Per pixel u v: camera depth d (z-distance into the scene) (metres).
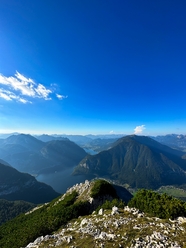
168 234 26.83
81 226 39.16
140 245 24.23
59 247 29.47
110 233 30.33
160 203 42.03
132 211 42.47
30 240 50.38
